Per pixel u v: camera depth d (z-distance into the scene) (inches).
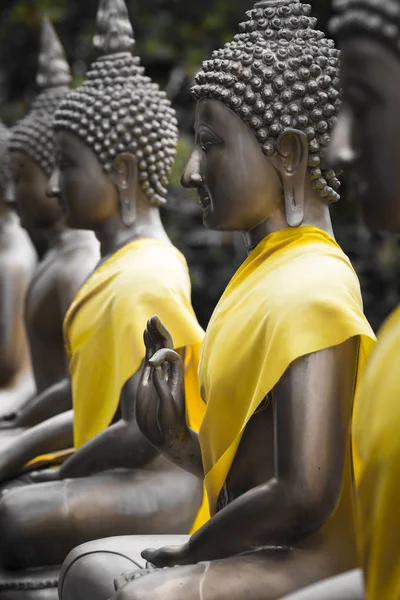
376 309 589.9
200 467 263.4
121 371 302.0
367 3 190.4
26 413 378.0
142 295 305.6
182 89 635.5
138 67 337.7
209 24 618.8
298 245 249.9
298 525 229.8
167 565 241.8
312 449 227.0
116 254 326.3
